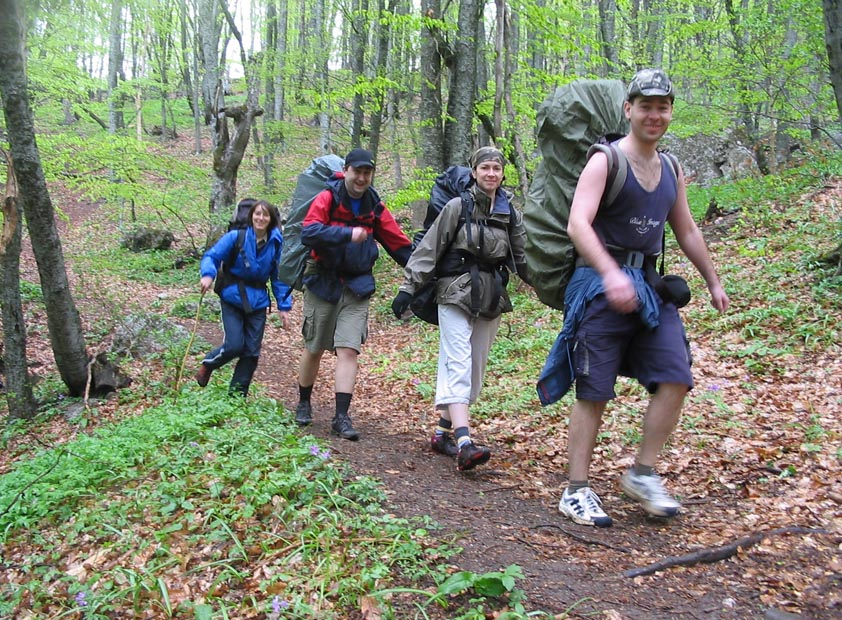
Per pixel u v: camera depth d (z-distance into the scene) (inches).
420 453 188.4
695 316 303.3
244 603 104.6
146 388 300.4
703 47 503.8
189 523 130.3
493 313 177.0
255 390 255.3
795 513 132.4
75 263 520.4
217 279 231.6
